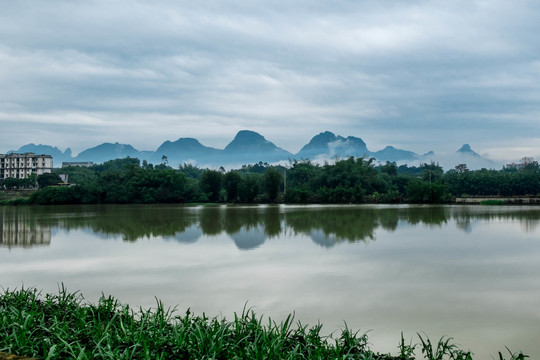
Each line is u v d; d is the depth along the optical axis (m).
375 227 35.31
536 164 168.00
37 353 7.07
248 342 7.34
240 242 26.33
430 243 25.48
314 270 17.61
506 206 76.44
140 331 7.48
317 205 84.81
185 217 48.91
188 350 6.96
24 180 132.12
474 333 10.36
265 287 14.76
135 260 20.33
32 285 15.39
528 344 9.66
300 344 7.52
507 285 15.03
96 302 12.83
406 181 116.12
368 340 9.86
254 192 98.31
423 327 10.78
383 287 14.73
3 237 30.72
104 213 59.25
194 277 16.39
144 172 101.69
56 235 31.83
